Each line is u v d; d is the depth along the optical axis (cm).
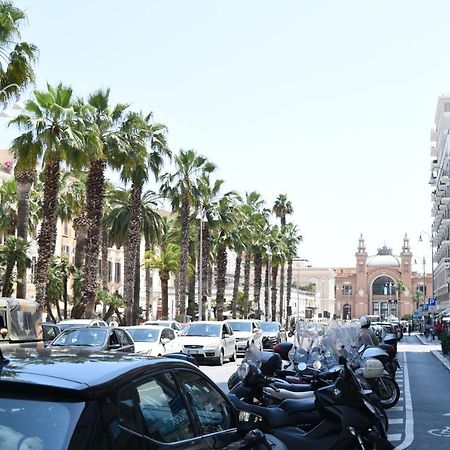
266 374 958
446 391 1955
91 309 3484
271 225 8294
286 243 8912
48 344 1938
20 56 2664
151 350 2309
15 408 360
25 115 3017
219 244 5994
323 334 1330
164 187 5034
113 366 416
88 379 380
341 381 781
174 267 5953
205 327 2967
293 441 732
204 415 482
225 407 531
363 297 16988
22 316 1792
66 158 3006
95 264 3484
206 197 5191
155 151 4244
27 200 3628
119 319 5325
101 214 3497
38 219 4656
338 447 751
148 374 435
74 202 4850
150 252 6166
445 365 3044
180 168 4959
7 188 4359
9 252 3619
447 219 8462
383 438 794
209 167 5075
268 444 552
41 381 367
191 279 6366
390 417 1422
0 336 1661
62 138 3000
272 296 8638
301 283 17412
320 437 754
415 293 16788
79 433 348
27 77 2709
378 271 17000
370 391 995
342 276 17225
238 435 514
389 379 1511
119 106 3675
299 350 1313
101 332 1908
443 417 1424
